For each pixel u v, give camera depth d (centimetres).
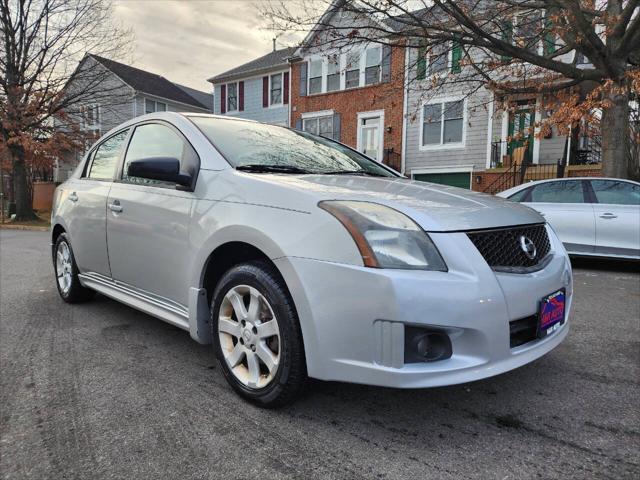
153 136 329
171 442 206
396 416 229
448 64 1302
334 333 200
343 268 197
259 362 238
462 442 206
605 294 499
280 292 219
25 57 1867
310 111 2028
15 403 243
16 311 418
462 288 192
